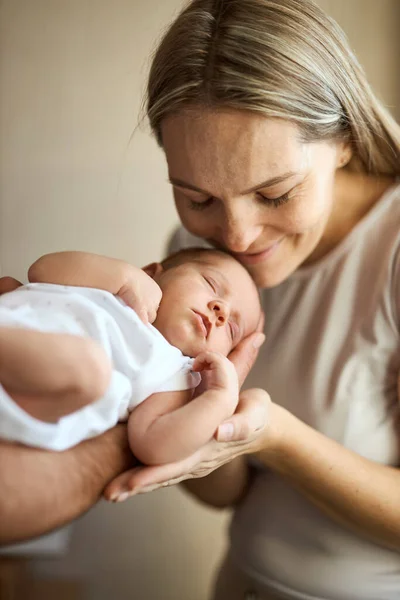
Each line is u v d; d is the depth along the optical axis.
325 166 1.17
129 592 2.29
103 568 2.28
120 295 1.11
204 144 1.07
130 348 1.05
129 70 2.17
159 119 1.14
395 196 1.33
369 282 1.32
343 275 1.35
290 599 1.39
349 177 1.33
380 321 1.31
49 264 1.12
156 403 1.01
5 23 2.14
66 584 2.23
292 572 1.38
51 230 2.24
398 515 1.24
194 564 2.33
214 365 1.01
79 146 2.21
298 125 1.07
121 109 2.19
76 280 1.11
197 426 0.95
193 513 2.33
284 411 1.21
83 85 2.18
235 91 1.03
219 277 1.33
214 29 1.08
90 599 2.26
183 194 1.20
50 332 0.86
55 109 2.19
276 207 1.14
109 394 0.94
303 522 1.39
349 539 1.35
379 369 1.34
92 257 1.13
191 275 1.31
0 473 0.81
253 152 1.06
